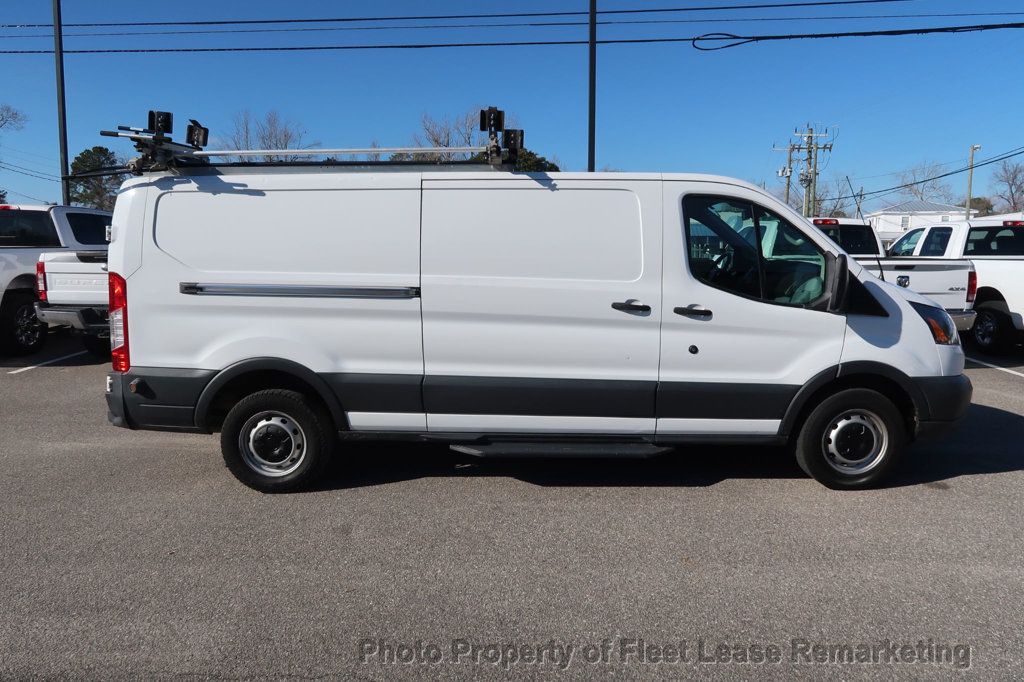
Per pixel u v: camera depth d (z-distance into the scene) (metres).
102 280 8.88
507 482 5.18
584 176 4.66
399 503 4.79
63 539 4.23
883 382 4.95
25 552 4.07
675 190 4.68
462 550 4.09
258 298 4.69
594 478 5.27
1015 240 10.80
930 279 8.67
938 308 5.00
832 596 3.58
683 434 4.83
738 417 4.79
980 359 10.32
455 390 4.73
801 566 3.89
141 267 4.70
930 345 4.85
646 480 5.22
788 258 4.78
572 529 4.37
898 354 4.79
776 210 4.73
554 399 4.73
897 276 8.66
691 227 4.70
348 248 4.67
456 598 3.57
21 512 4.65
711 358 4.72
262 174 4.70
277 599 3.56
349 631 3.29
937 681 2.93
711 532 4.32
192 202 4.70
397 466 5.53
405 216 4.65
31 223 10.48
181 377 4.73
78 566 3.90
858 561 3.94
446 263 4.66
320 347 4.73
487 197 4.65
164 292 4.70
